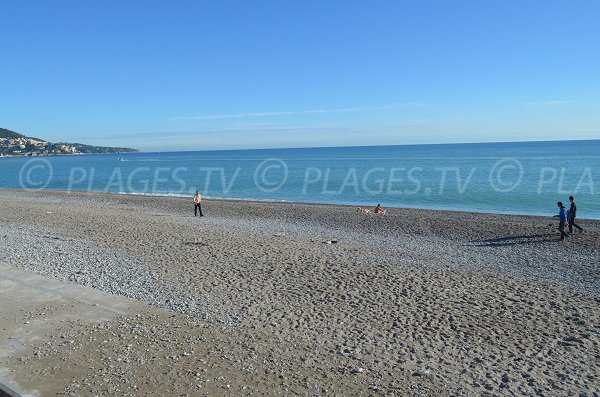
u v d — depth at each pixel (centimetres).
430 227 2248
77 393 670
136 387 689
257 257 1545
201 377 722
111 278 1278
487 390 706
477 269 1435
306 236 2019
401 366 777
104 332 898
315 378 728
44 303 1061
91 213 2739
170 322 958
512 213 3036
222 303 1084
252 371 746
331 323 967
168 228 2156
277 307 1062
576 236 1942
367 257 1575
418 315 1020
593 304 1104
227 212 2983
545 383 730
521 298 1147
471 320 995
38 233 1995
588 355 831
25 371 738
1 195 4341
